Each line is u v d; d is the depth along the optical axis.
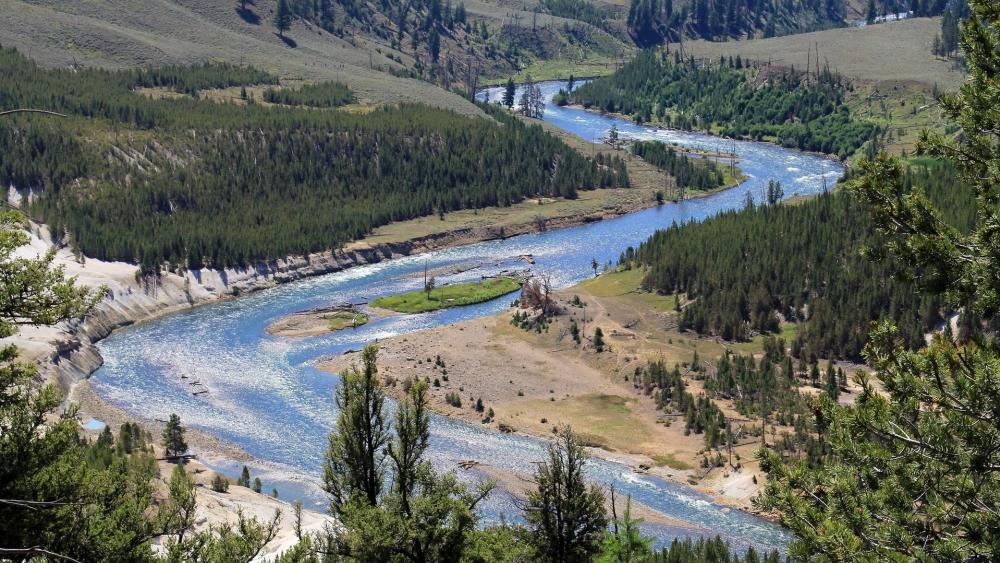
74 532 25.05
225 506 70.44
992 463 20.33
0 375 25.11
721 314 126.81
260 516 70.12
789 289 131.25
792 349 117.31
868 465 21.80
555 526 38.22
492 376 112.00
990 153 22.89
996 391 20.38
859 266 130.88
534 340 124.56
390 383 109.00
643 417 99.69
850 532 20.45
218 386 113.31
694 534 74.19
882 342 22.94
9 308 24.36
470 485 81.25
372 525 30.83
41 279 24.84
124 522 26.56
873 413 22.11
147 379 115.69
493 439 94.88
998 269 21.36
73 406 26.53
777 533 74.94
